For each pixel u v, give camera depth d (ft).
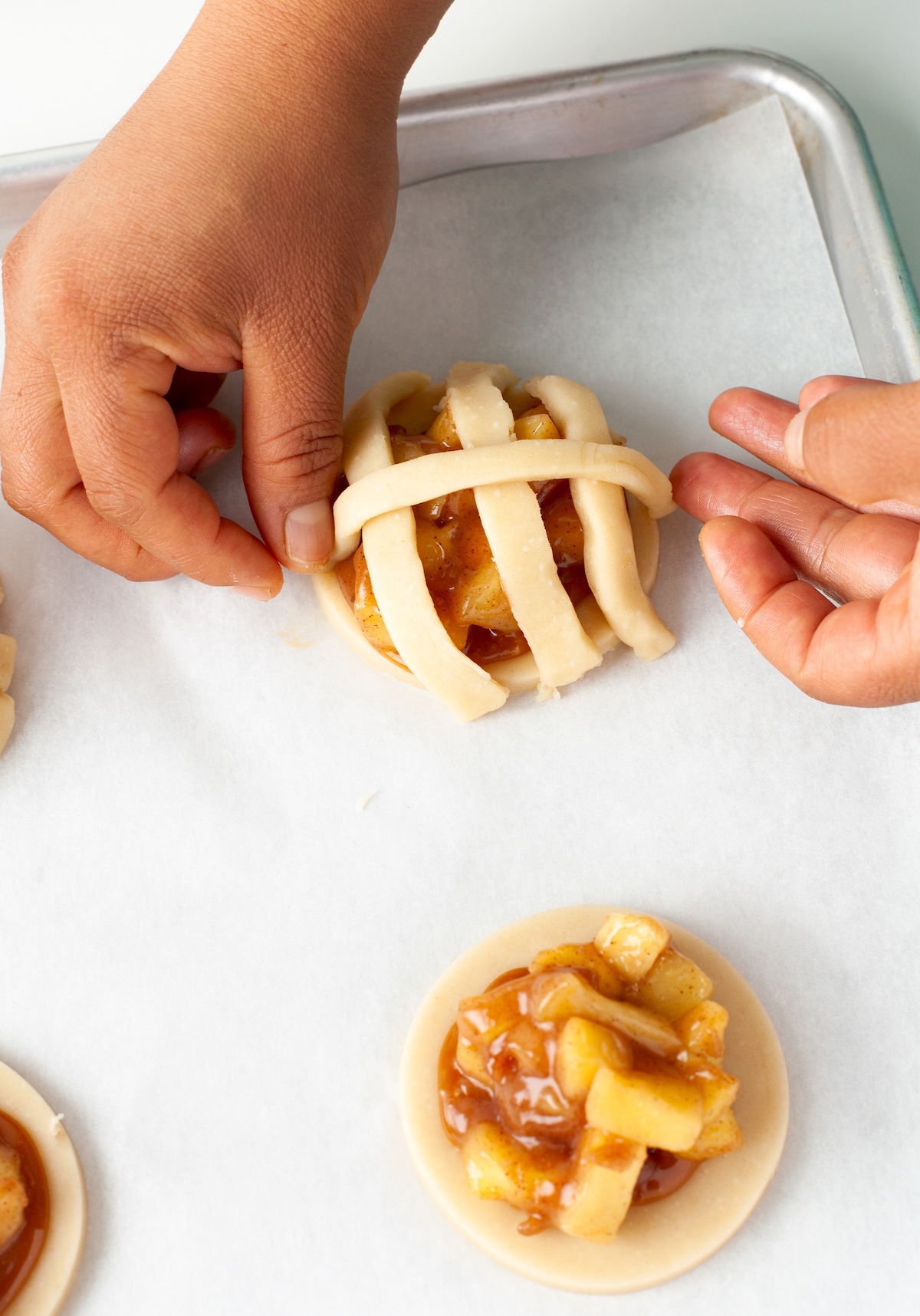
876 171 1.71
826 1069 1.56
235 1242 1.53
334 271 1.52
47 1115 1.55
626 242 1.75
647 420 1.72
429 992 1.56
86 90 1.85
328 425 1.55
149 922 1.61
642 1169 1.48
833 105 1.72
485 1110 1.50
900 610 1.44
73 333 1.47
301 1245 1.53
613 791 1.63
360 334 1.73
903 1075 1.56
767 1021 1.55
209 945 1.61
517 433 1.61
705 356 1.72
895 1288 1.51
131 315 1.47
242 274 1.49
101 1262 1.53
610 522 1.60
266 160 1.49
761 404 1.65
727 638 1.66
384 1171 1.55
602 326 1.74
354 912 1.61
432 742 1.65
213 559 1.59
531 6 1.85
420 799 1.64
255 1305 1.52
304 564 1.61
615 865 1.62
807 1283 1.51
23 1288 1.51
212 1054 1.58
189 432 1.63
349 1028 1.58
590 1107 1.40
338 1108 1.56
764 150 1.75
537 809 1.63
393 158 1.57
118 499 1.52
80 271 1.47
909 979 1.58
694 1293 1.51
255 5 1.51
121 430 1.49
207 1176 1.55
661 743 1.64
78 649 1.68
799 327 1.72
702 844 1.62
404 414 1.68
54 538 1.69
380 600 1.58
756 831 1.62
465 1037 1.47
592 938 1.57
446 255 1.75
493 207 1.76
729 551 1.57
